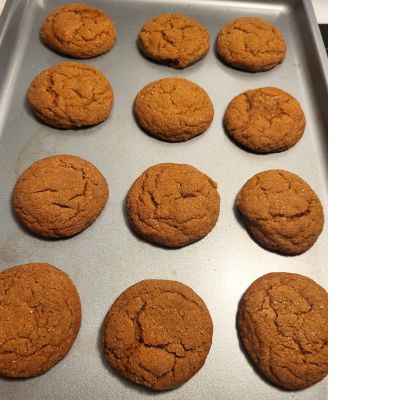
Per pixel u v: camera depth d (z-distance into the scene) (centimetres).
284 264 27
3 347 22
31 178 27
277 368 23
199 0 38
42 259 26
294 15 38
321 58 34
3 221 26
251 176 30
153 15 37
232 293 26
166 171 28
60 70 31
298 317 24
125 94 32
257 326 23
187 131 30
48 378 22
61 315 23
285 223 27
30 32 34
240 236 28
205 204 27
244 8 38
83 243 26
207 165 30
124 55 34
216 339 24
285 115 31
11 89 31
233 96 33
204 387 23
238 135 30
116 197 28
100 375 23
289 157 31
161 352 22
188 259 27
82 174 27
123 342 22
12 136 29
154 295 24
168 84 31
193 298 24
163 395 22
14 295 23
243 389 23
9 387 22
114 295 25
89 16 34
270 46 34
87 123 30
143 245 27
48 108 29
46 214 26
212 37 36
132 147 30
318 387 23
